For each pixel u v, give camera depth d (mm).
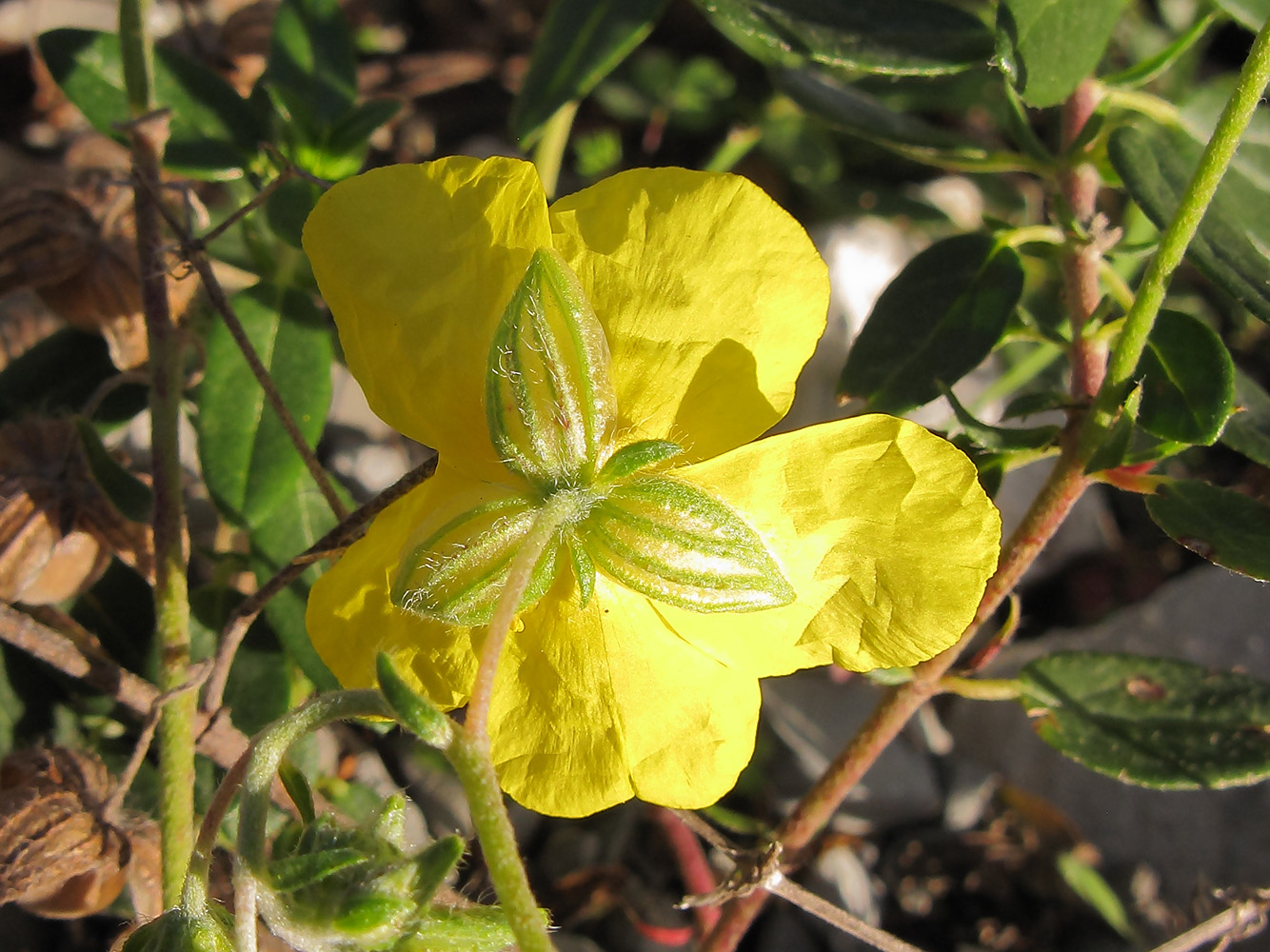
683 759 53
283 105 75
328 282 50
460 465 51
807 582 52
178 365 69
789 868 73
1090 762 69
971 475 50
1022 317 76
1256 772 67
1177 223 54
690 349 51
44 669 75
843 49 68
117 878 69
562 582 52
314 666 72
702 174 50
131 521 71
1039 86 63
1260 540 59
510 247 50
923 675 67
